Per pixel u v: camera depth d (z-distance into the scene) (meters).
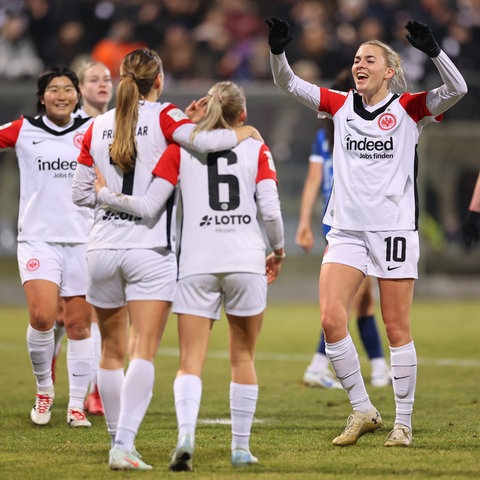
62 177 23.89
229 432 22.88
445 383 30.59
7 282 52.94
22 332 43.56
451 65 20.02
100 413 25.58
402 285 20.84
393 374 21.08
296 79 21.41
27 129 24.03
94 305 19.20
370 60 20.80
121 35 60.12
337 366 21.09
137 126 18.86
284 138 52.00
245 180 18.58
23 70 62.47
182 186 18.72
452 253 55.41
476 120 54.03
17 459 19.67
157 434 22.59
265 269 18.70
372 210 20.73
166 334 43.78
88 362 24.02
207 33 61.75
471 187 54.56
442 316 48.75
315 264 53.22
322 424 24.00
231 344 18.86
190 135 18.50
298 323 46.66
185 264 18.52
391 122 20.72
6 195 51.75
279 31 20.78
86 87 26.98
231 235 18.44
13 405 26.98
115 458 18.28
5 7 63.56
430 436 22.06
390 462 19.11
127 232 18.66
